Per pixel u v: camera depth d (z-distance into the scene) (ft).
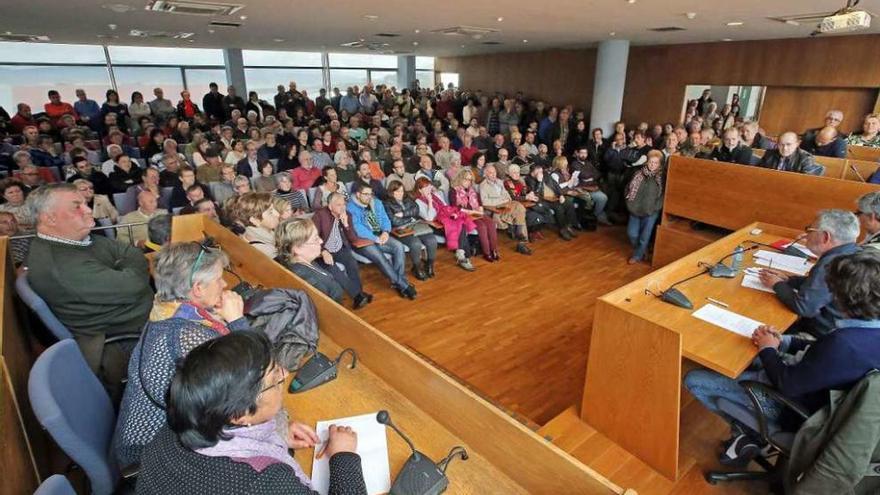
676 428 6.32
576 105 34.60
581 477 3.63
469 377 9.75
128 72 36.37
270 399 3.22
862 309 5.09
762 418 5.84
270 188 17.49
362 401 5.19
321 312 6.56
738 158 14.46
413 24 20.68
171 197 14.94
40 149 19.42
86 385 4.78
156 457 2.94
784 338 6.80
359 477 3.73
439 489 3.99
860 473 4.70
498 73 40.47
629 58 30.45
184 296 4.82
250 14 17.85
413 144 26.45
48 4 15.42
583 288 14.10
